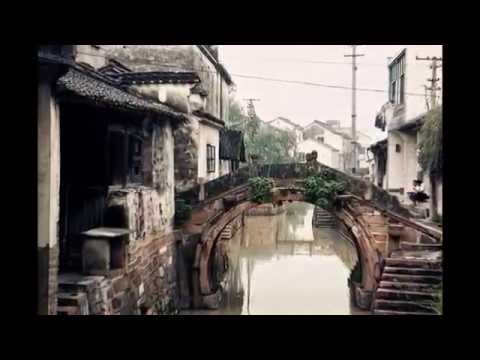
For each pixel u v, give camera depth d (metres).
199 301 15.09
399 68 21.66
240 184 15.41
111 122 10.00
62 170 9.60
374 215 14.89
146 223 11.59
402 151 21.86
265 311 14.73
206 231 15.22
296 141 53.25
